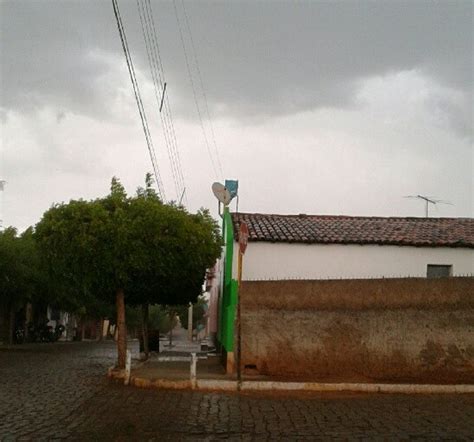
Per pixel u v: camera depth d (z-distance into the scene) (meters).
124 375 17.36
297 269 19.70
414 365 16.03
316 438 9.45
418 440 9.31
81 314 55.16
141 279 18.48
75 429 9.93
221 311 24.92
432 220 23.52
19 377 17.69
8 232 36.16
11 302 38.44
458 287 16.28
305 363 16.28
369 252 19.92
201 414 11.44
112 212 17.11
